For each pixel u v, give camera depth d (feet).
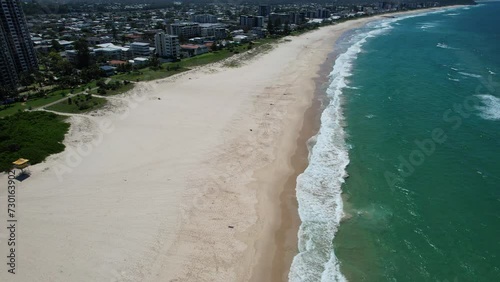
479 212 124.77
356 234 116.67
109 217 122.93
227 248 110.83
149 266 103.45
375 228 118.83
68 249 109.19
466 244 111.55
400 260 106.52
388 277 101.09
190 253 108.37
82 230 117.08
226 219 123.13
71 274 100.63
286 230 118.83
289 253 109.81
